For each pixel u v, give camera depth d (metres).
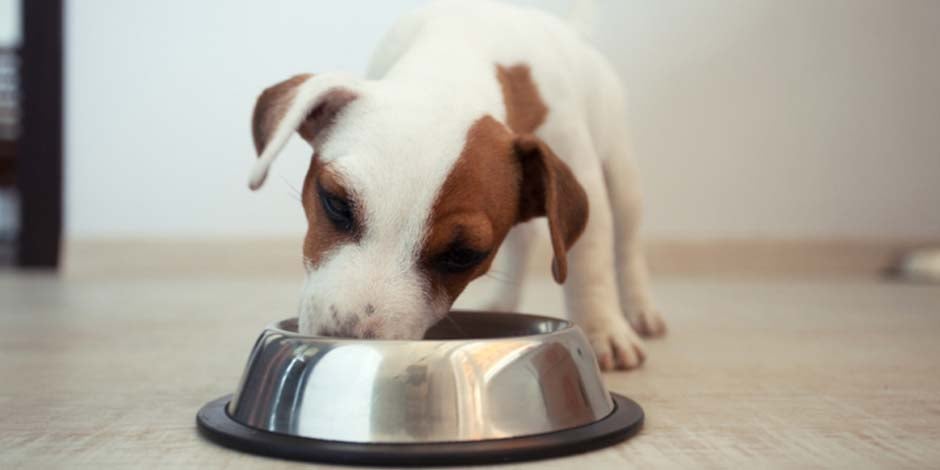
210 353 0.76
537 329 0.62
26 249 1.57
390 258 0.55
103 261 1.55
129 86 1.53
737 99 1.54
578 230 0.62
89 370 0.70
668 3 1.52
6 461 0.51
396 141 0.56
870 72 1.54
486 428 0.51
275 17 1.53
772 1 1.52
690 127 1.54
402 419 0.50
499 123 0.60
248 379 0.54
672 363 0.72
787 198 1.56
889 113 1.55
